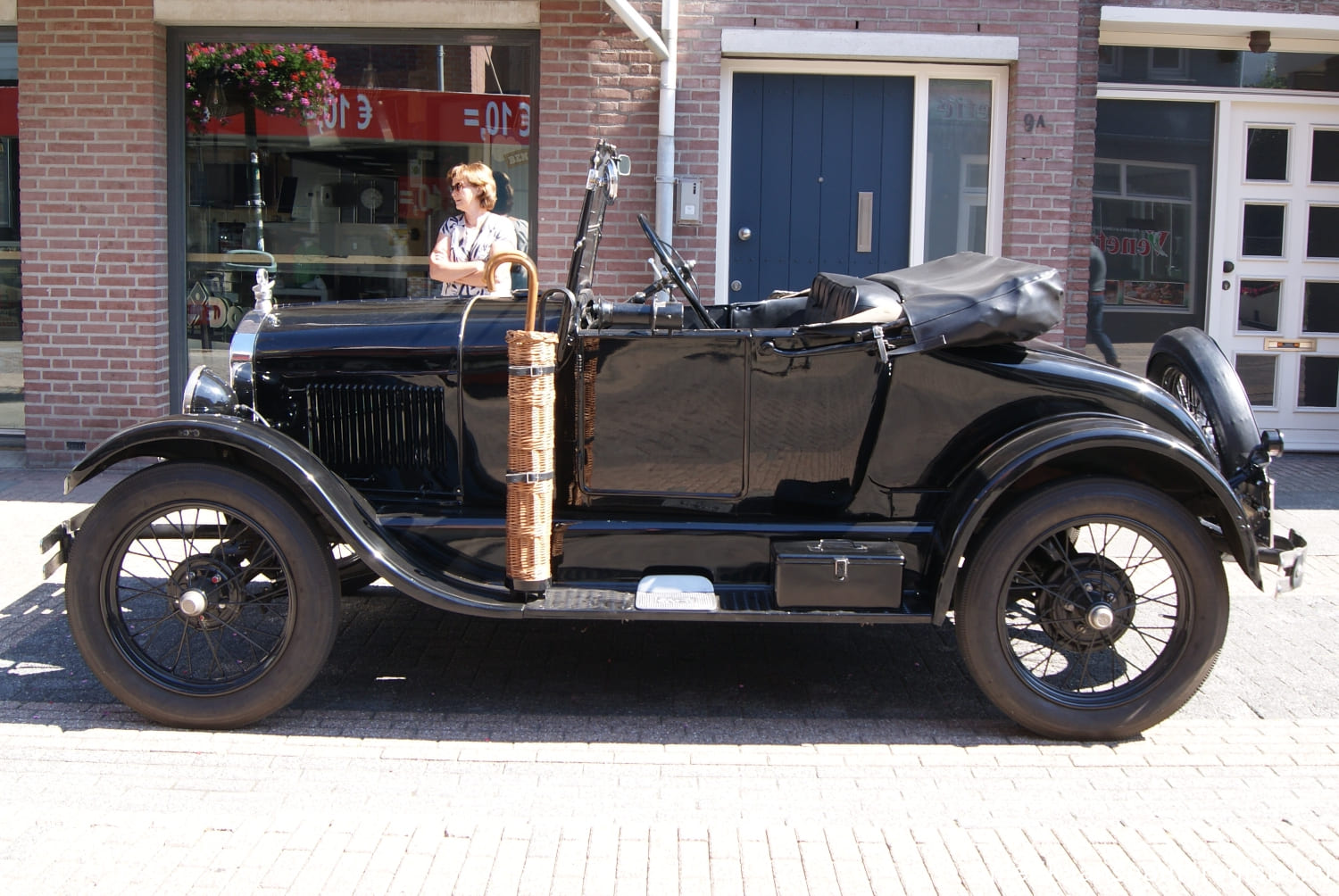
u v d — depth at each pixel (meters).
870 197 7.43
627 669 4.39
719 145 7.28
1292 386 8.34
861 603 3.75
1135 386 3.96
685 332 3.84
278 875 2.89
